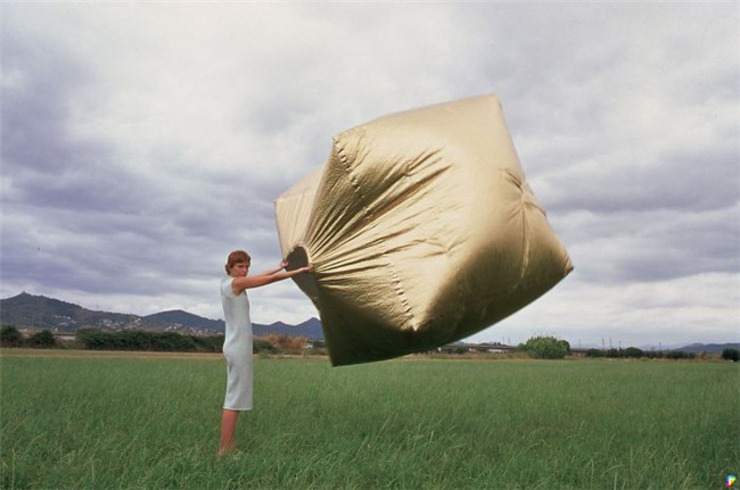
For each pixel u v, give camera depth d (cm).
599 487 542
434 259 558
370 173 586
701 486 564
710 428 812
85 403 888
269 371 1805
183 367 1884
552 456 629
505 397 1202
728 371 2633
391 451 639
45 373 1446
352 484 523
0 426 689
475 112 647
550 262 619
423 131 605
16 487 506
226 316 640
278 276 617
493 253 566
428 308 548
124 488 490
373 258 576
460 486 544
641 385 1630
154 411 812
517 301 625
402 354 636
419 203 580
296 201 764
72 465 545
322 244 604
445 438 707
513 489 516
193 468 534
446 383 1539
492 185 582
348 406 962
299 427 735
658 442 726
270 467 545
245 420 782
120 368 1775
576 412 1002
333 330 646
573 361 4291
